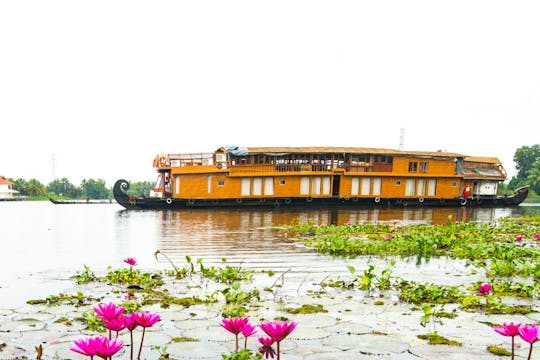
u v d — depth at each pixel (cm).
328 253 1031
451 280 704
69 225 1911
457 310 524
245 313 507
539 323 469
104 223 2012
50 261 926
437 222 2047
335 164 3362
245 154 3206
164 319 481
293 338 422
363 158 3375
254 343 407
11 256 1004
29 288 644
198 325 461
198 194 3266
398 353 385
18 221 2161
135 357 374
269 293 612
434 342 412
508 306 546
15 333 434
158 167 3397
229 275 710
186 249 1112
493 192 3734
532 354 381
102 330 444
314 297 587
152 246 1175
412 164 3425
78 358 368
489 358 373
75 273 772
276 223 1956
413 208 3238
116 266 854
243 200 3272
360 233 1453
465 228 1538
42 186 7812
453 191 3541
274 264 874
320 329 449
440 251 1027
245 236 1420
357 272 783
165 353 381
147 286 651
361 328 453
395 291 624
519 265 816
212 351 388
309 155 3341
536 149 7481
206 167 3250
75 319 479
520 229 1589
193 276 736
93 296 587
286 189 3300
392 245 1092
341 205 3403
